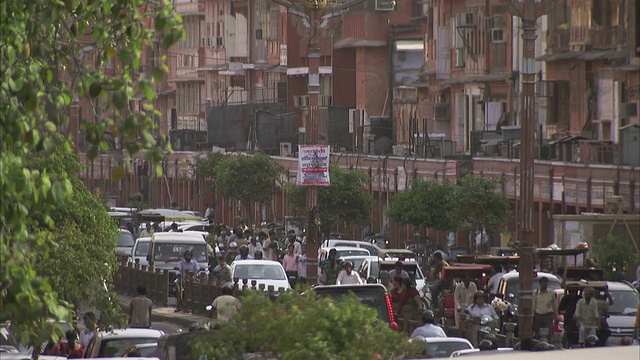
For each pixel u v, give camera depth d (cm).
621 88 14900
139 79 3344
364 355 3712
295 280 11756
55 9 3406
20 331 3484
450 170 16950
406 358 4134
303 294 3981
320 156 10456
